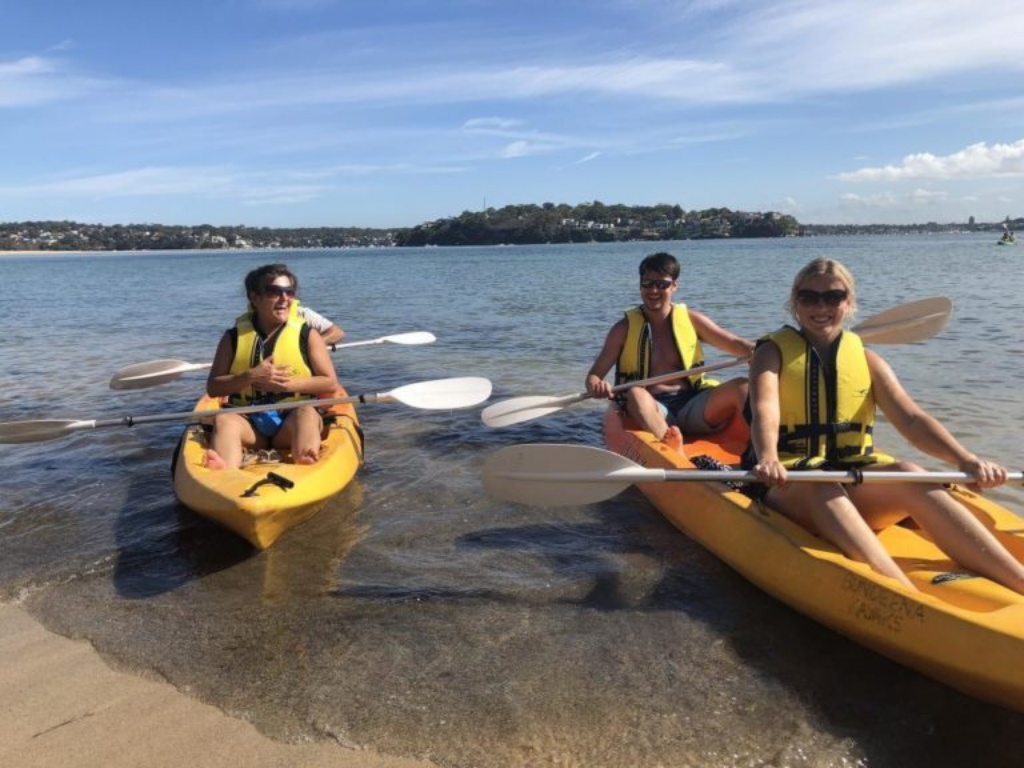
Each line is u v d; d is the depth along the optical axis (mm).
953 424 5602
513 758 2252
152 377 5625
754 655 2760
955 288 16562
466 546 3736
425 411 6523
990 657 2311
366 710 2475
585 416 6273
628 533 3879
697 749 2277
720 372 8391
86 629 2996
